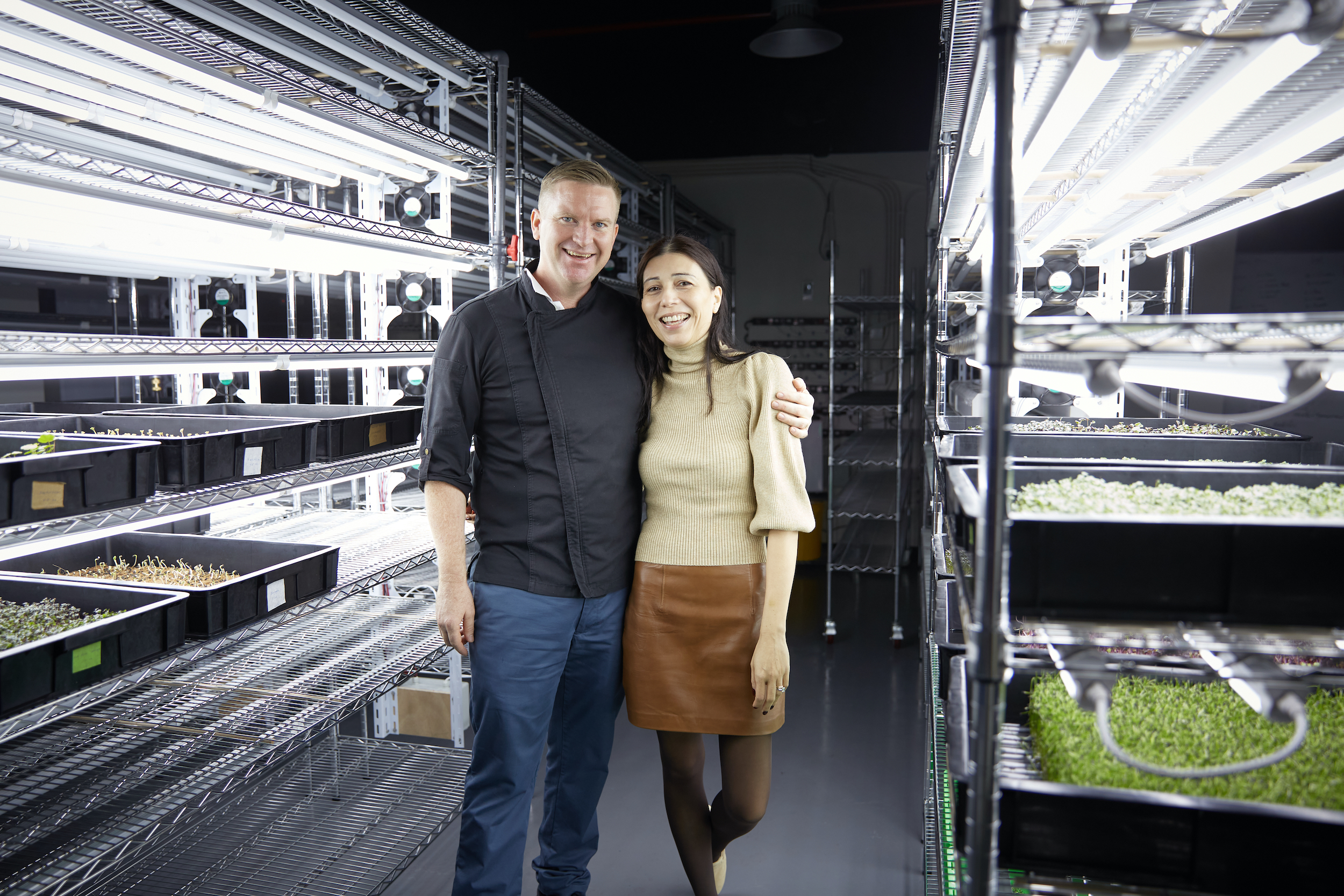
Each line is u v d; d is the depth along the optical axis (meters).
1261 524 0.98
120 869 1.60
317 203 3.06
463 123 3.41
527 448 1.83
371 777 2.72
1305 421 4.59
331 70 2.56
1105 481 1.20
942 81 2.05
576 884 2.08
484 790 1.87
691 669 1.81
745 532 1.79
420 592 3.08
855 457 4.66
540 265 1.89
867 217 6.62
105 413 2.36
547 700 1.87
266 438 1.98
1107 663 0.94
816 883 2.23
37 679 1.33
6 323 3.17
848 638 4.26
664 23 5.60
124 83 1.69
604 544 1.87
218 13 2.15
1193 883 0.93
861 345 6.23
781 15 4.54
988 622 0.89
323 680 2.21
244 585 1.74
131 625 1.49
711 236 6.68
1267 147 1.31
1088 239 2.48
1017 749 1.14
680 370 1.87
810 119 6.18
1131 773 1.01
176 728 1.94
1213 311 5.16
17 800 1.66
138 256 2.53
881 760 2.93
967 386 2.63
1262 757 1.04
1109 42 0.79
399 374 3.41
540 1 5.44
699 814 1.99
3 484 1.35
